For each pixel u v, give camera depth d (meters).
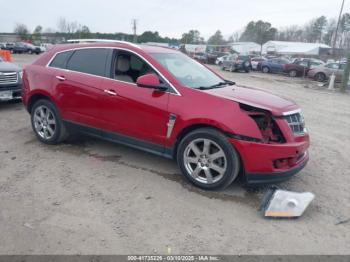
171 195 3.93
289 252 3.00
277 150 3.66
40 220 3.34
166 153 4.30
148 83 4.09
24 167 4.60
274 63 29.78
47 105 5.32
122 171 4.56
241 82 20.00
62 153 5.17
